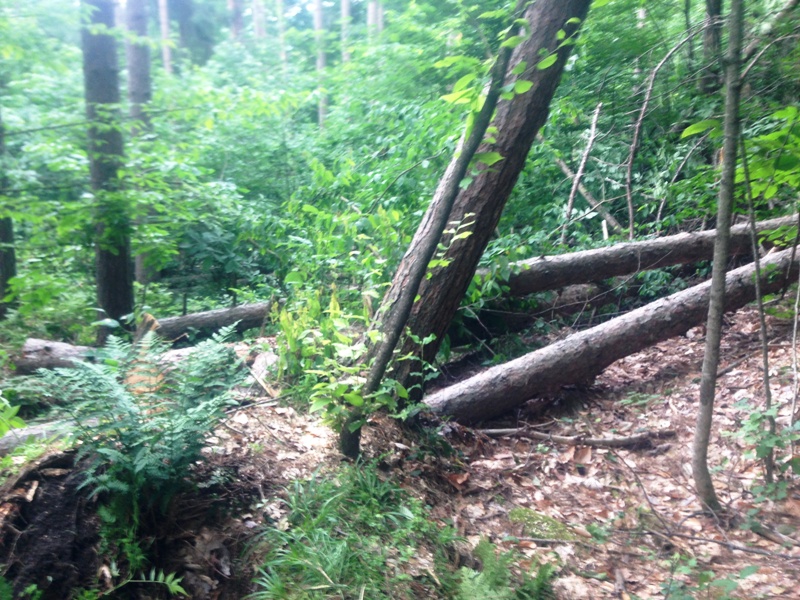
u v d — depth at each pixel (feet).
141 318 17.98
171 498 10.18
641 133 28.99
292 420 13.83
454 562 11.09
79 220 18.86
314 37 56.54
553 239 27.84
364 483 12.10
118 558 9.43
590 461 16.19
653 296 25.26
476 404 17.81
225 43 57.88
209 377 11.12
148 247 22.15
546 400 19.26
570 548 12.39
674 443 16.37
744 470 14.73
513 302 23.34
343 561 9.78
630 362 21.47
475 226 15.46
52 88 23.76
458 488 14.12
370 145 33.12
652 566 11.91
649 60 29.55
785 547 12.11
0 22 17.54
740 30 11.49
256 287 31.55
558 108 26.84
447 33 32.76
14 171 18.52
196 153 23.30
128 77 29.99
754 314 22.12
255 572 9.77
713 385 12.92
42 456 10.37
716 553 12.14
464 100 11.20
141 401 10.53
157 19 62.18
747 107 23.67
